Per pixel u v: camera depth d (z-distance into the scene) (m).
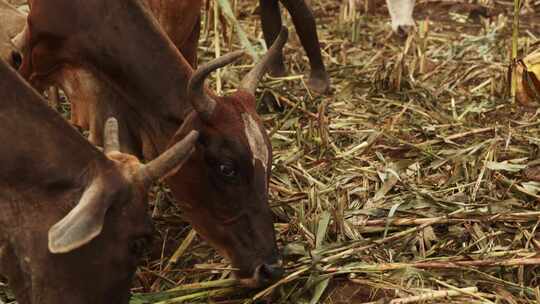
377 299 3.46
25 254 2.96
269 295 3.47
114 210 2.92
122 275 2.97
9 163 2.95
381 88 4.94
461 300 3.42
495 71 5.12
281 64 5.00
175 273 3.60
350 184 4.07
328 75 4.99
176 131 3.50
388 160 4.27
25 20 4.10
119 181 2.92
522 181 4.07
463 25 6.04
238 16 6.02
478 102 4.83
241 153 3.35
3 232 2.98
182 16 4.09
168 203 3.94
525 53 5.23
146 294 3.44
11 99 2.96
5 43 3.79
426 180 4.11
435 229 3.82
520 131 4.49
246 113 3.42
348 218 3.85
